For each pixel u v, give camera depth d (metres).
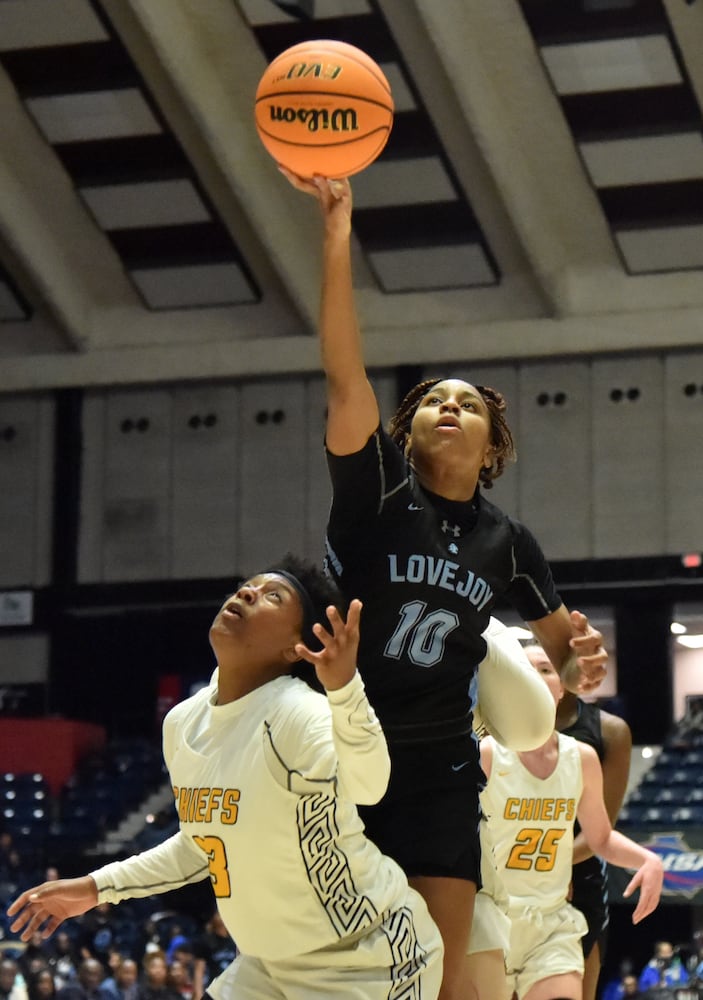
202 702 3.81
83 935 16.94
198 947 16.23
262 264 24.47
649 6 19.83
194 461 25.75
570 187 22.44
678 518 23.84
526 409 24.55
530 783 5.71
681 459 23.91
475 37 20.55
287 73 3.91
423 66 20.83
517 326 23.94
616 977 19.72
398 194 22.84
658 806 19.97
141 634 26.23
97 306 25.62
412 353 24.34
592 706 6.46
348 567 3.95
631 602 24.14
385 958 3.61
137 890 4.07
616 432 24.20
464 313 24.22
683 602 23.94
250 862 3.59
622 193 22.39
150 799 22.89
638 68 20.64
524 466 24.48
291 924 3.61
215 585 25.41
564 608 4.48
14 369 25.72
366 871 3.60
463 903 3.93
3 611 26.02
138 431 25.95
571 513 24.25
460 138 21.64
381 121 3.93
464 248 23.61
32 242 24.00
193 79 21.17
